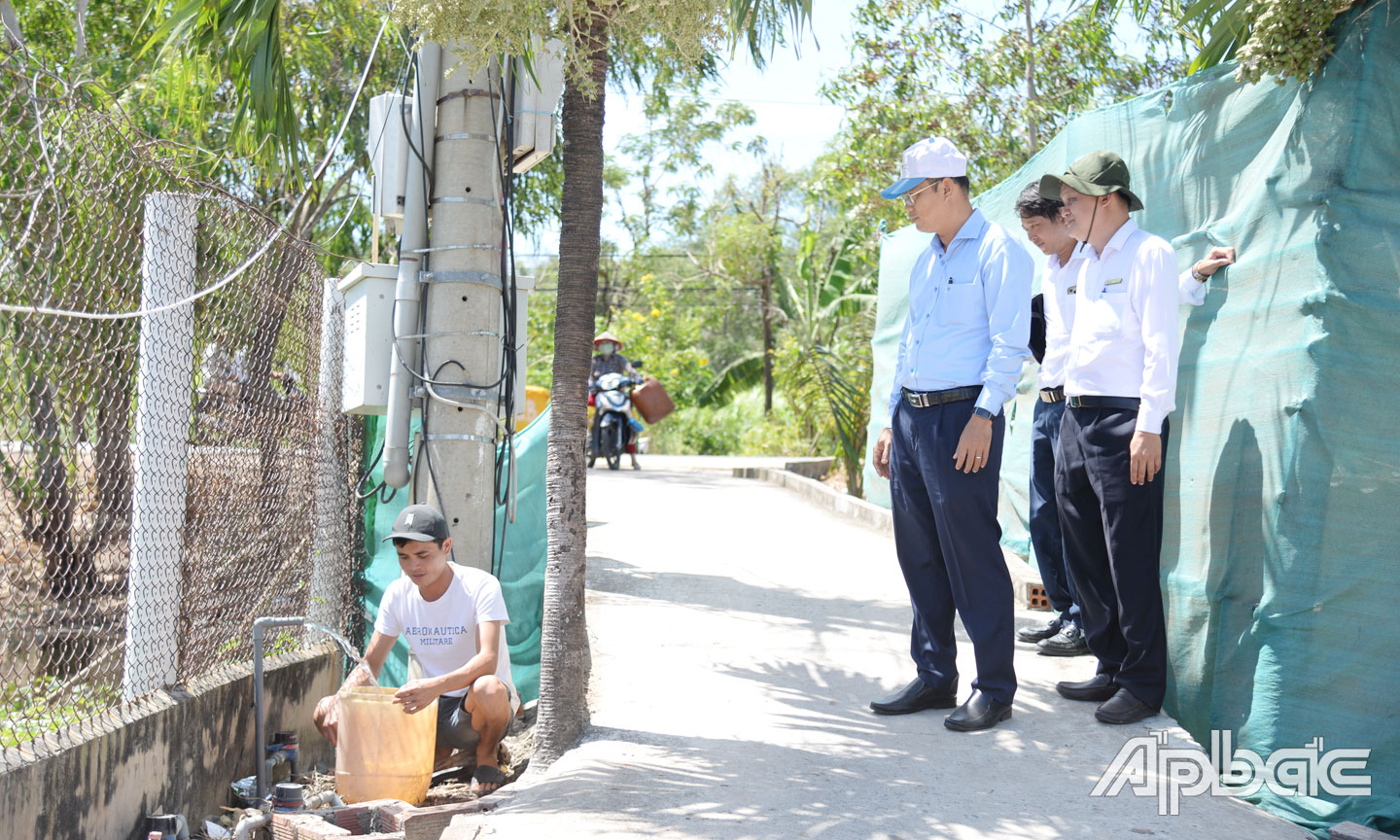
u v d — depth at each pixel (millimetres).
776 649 5242
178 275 4574
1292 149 4180
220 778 4664
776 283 28875
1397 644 3855
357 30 11109
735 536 8805
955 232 4070
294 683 5477
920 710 4297
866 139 12695
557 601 4125
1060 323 4863
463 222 5484
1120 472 4031
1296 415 4004
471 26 3715
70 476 4355
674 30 3746
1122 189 4066
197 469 4719
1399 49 3979
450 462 5457
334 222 12766
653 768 3729
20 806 3350
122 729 3918
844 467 17578
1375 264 3947
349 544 6555
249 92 5801
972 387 3980
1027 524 6848
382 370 5633
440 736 4707
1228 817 3293
